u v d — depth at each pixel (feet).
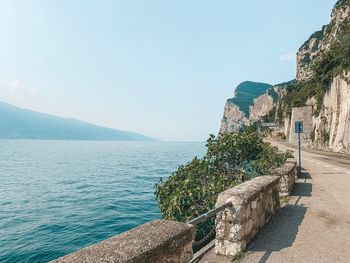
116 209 96.78
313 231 24.49
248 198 21.12
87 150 650.84
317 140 195.31
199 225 36.22
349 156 127.95
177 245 12.85
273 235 23.40
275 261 18.75
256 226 23.50
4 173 207.21
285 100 371.76
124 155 454.81
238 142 50.08
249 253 19.99
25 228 75.82
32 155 450.30
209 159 47.85
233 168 49.01
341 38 221.25
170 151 606.96
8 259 56.34
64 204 105.09
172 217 36.29
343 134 155.63
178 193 38.04
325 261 18.76
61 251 60.34
